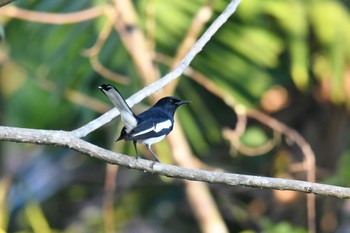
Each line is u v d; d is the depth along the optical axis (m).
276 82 14.14
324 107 14.77
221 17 8.20
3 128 6.91
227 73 12.84
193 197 12.98
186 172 7.04
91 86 13.14
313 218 12.14
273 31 13.15
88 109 13.60
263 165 15.11
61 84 12.95
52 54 13.08
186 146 12.17
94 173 17.30
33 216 15.23
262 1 12.91
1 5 6.87
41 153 17.08
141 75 11.75
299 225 14.95
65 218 17.55
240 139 13.80
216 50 12.82
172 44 12.41
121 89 12.73
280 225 13.23
